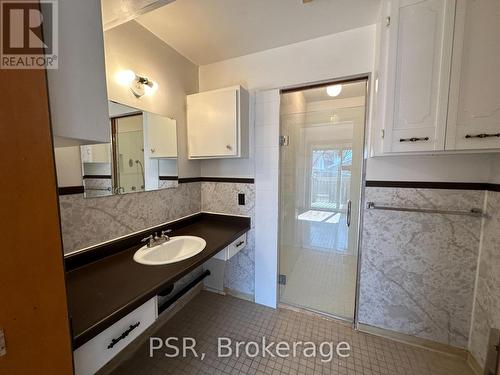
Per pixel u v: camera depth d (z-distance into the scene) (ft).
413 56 3.68
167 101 5.65
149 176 5.25
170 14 4.53
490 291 4.12
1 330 1.58
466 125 3.48
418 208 4.78
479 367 4.36
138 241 4.91
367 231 5.29
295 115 6.40
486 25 3.30
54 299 1.86
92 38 2.42
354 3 4.23
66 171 3.72
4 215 1.55
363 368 4.56
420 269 4.93
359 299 5.52
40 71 1.70
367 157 5.12
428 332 5.00
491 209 4.15
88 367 2.55
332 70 5.27
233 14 4.53
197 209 6.93
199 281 7.05
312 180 6.57
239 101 5.57
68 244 3.77
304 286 6.98
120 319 2.75
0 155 1.51
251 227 6.55
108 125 2.63
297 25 4.91
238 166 6.54
